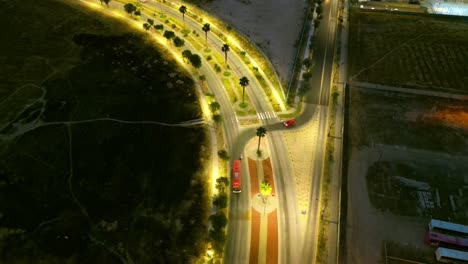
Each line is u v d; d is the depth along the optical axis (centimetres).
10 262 7169
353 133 10550
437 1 18750
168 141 9962
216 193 8694
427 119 11038
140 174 9019
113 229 7806
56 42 13925
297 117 11112
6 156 9331
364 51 14550
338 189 8900
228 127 10669
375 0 18888
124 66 12812
